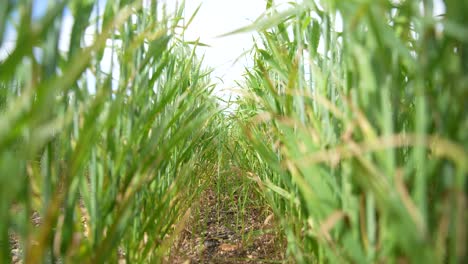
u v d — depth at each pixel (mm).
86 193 701
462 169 363
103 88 536
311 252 797
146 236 1059
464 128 372
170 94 778
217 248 1594
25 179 509
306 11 787
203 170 1852
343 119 531
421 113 383
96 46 370
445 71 384
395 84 452
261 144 707
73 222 595
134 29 900
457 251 375
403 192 373
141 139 833
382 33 375
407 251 375
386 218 441
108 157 769
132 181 704
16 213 503
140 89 816
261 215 1977
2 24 381
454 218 386
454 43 425
